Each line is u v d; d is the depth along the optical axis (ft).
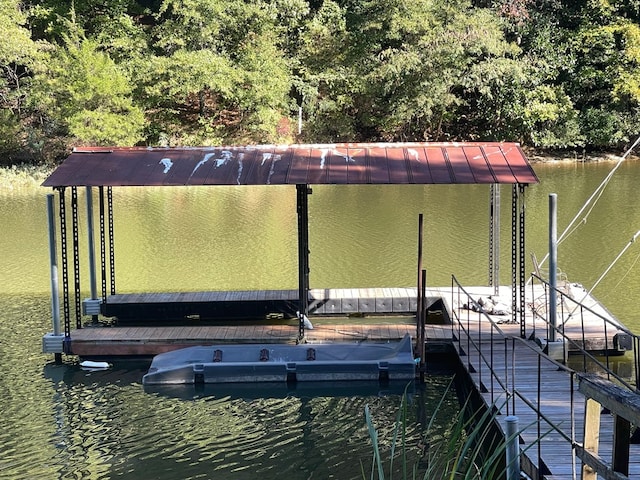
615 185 97.04
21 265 62.18
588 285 52.44
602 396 14.30
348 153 42.78
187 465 28.58
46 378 37.65
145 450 29.89
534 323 39.75
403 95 117.80
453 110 123.03
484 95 121.19
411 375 36.04
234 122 121.90
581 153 125.49
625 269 56.39
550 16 124.77
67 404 34.50
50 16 121.70
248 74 114.52
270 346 37.88
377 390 35.73
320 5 130.21
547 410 28.02
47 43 111.24
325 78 121.29
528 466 23.34
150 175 40.40
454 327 40.75
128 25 117.91
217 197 98.58
